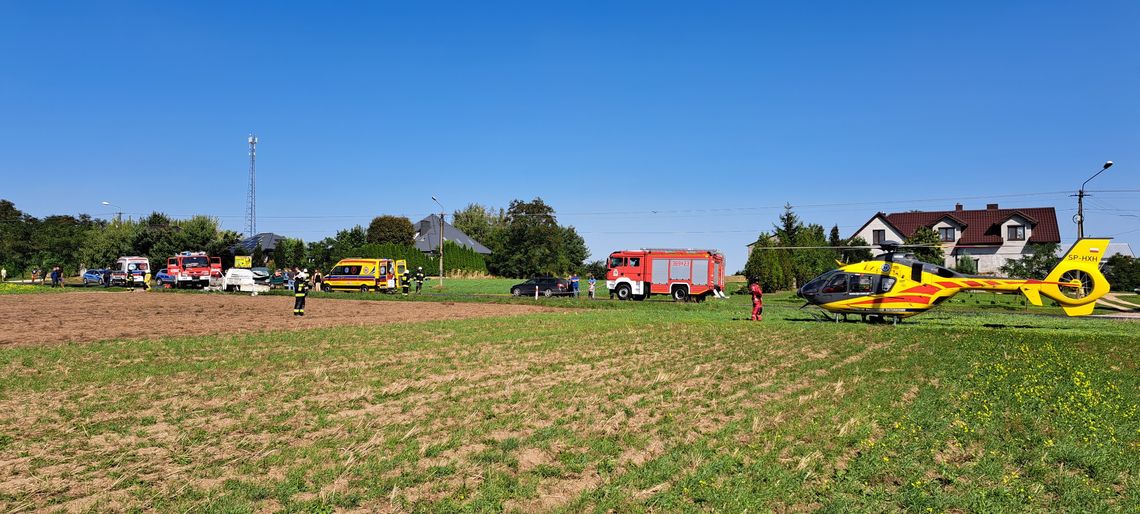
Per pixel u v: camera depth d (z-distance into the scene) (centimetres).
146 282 4841
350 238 8350
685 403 1037
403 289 4684
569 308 3303
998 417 954
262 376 1220
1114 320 2727
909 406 1023
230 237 7744
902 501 640
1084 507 640
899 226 7044
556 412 969
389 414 946
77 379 1160
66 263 8388
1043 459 768
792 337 1927
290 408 972
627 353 1586
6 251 8319
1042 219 6688
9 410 938
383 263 4859
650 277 4044
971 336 1936
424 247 9750
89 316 2566
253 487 645
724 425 908
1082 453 784
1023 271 5316
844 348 1695
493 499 629
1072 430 895
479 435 844
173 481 664
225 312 2850
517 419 920
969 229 6800
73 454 746
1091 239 2280
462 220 13950
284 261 7575
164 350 1550
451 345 1700
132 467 702
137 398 1018
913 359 1506
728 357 1536
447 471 703
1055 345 1772
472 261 8819
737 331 2073
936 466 754
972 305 3744
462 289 5491
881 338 1902
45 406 963
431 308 3247
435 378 1231
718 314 2867
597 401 1038
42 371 1246
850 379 1255
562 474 709
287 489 637
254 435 829
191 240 7456
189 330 2044
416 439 818
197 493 630
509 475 698
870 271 2458
